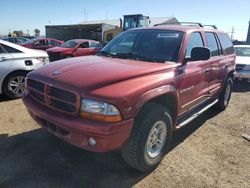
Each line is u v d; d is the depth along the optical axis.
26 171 3.38
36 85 3.49
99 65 3.50
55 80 3.17
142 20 24.67
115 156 3.84
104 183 3.23
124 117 2.88
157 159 3.58
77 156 3.79
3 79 6.25
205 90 4.93
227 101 6.58
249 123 5.63
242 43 24.66
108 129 2.77
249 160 4.00
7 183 3.13
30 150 3.90
